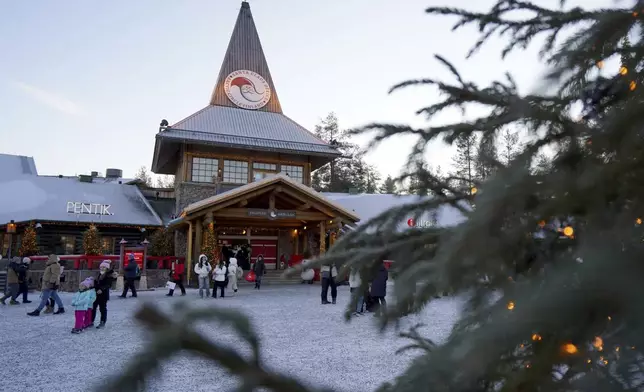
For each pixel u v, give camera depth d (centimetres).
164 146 2342
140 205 2630
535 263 85
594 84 78
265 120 2697
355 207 2420
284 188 1853
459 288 74
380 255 138
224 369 53
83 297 816
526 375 60
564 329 51
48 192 2472
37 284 1758
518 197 60
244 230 2433
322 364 593
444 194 130
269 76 2905
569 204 64
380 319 85
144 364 47
